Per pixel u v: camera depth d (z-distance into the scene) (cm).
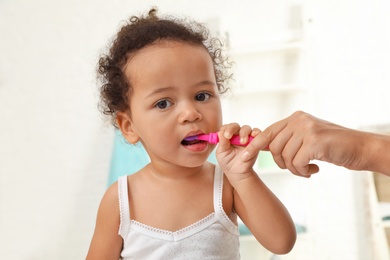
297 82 258
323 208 255
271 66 262
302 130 65
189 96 76
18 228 287
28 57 296
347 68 260
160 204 84
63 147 288
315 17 265
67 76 292
